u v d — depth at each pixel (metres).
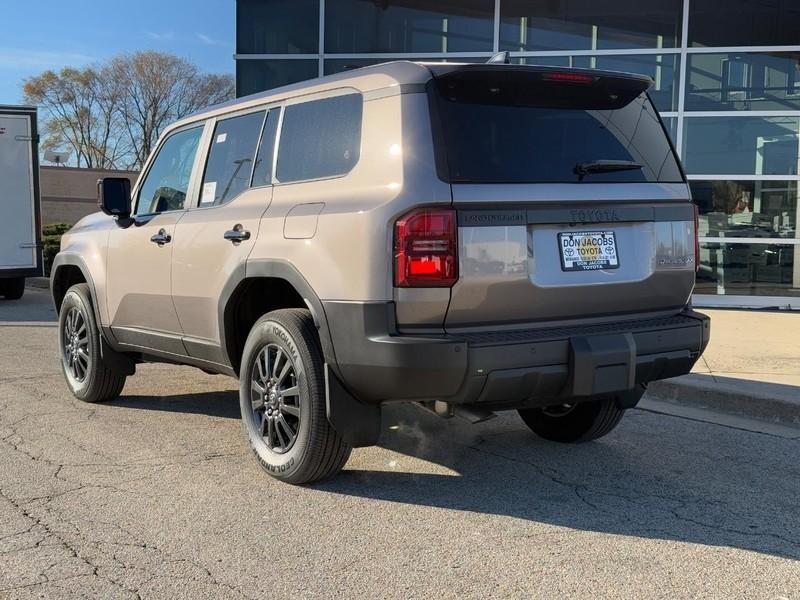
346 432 4.00
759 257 12.50
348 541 3.64
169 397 6.49
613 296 4.12
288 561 3.43
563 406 5.21
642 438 5.45
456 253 3.65
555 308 3.96
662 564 3.43
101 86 57.25
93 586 3.18
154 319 5.38
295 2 13.72
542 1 13.09
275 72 13.88
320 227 3.96
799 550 3.59
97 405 6.20
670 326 4.20
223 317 4.64
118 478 4.46
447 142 3.77
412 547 3.58
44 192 41.22
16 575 3.27
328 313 3.88
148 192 5.74
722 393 6.24
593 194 4.02
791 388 6.29
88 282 6.02
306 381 4.09
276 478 4.44
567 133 4.12
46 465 4.68
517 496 4.26
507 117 3.98
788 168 12.34
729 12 12.44
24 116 14.12
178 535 3.69
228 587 3.18
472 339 3.69
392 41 13.53
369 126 3.97
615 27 12.88
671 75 12.73
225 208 4.80
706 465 4.85
